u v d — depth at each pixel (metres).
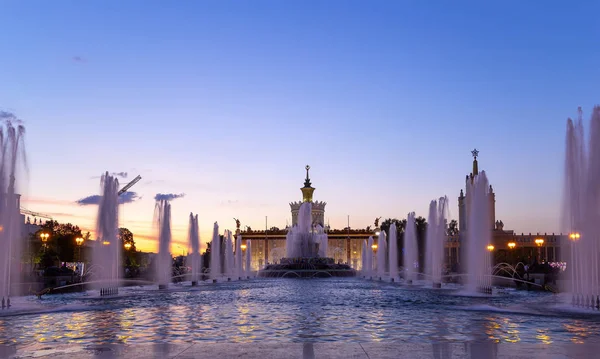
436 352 14.29
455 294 39.94
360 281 69.38
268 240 151.00
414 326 20.69
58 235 91.00
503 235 111.31
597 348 14.92
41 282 53.03
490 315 24.64
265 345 15.59
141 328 20.38
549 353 14.09
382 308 28.69
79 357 13.95
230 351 14.57
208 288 51.41
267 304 31.66
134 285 57.81
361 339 17.30
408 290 46.38
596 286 28.25
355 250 149.75
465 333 18.58
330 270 91.19
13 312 26.84
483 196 43.78
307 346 15.37
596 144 28.09
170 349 15.00
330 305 30.80
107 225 43.66
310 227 115.56
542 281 49.50
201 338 17.73
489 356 13.69
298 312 26.59
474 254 43.84
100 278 44.16
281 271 90.06
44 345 16.19
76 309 28.47
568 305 29.59
